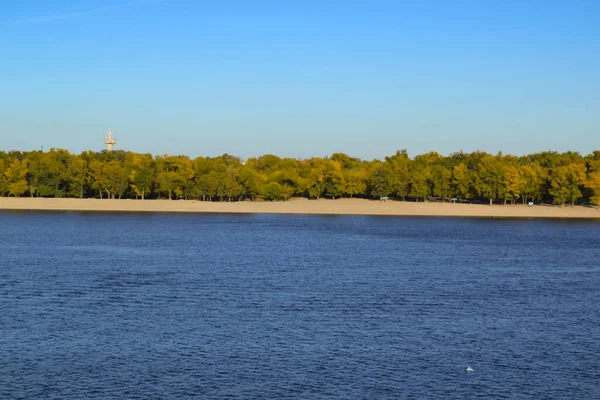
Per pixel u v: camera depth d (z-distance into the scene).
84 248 114.31
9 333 51.66
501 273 90.69
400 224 192.12
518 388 41.06
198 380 41.59
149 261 97.19
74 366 43.91
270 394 39.47
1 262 93.19
